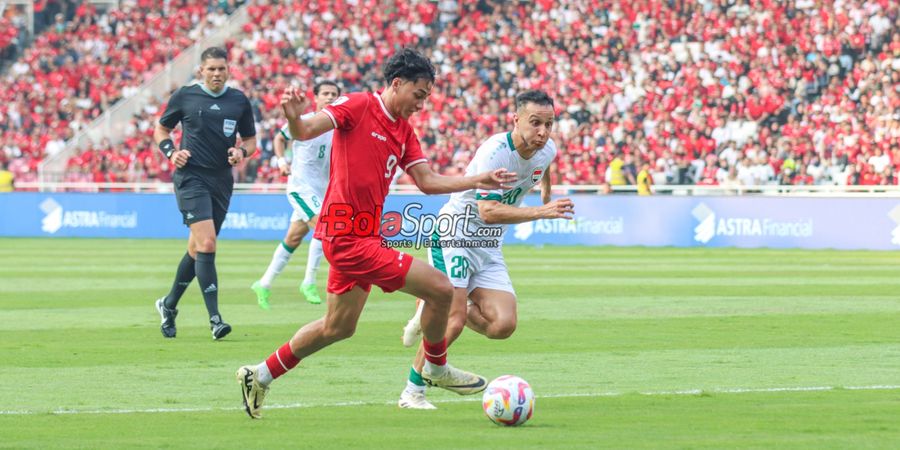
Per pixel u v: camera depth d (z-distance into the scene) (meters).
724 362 25.39
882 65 85.75
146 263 58.28
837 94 85.62
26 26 111.25
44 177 94.19
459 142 89.50
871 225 68.19
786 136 82.94
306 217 37.12
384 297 41.00
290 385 22.44
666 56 92.62
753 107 86.00
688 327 31.89
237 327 32.28
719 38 93.50
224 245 74.69
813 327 31.86
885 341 28.91
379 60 100.88
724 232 71.56
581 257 62.38
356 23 103.00
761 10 93.25
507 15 100.38
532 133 21.72
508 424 17.86
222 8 108.06
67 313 35.88
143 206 83.50
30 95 103.06
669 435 17.05
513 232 75.94
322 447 16.19
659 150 84.75
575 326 32.09
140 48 106.38
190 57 102.62
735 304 38.00
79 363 25.31
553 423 18.16
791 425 17.88
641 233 73.44
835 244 68.94
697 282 46.62
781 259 60.44
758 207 70.69
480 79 95.50
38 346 28.16
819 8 91.56
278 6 105.69
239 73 100.38
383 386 22.34
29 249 69.94
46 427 17.86
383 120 18.33
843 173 78.62
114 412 19.36
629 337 29.75
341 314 18.64
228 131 30.16
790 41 90.75
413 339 22.39
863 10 90.12
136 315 35.34
